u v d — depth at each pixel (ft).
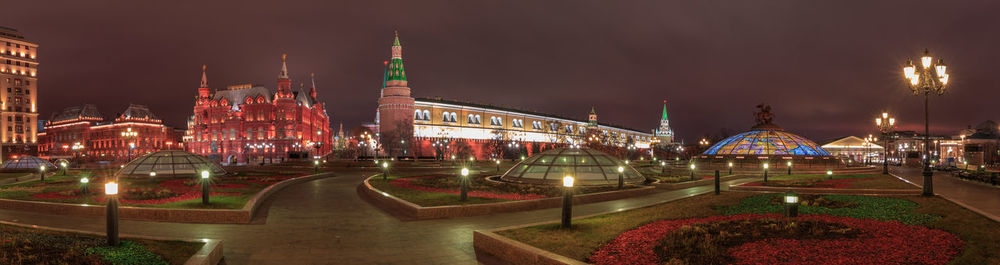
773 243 35.47
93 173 142.82
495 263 36.73
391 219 56.54
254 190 84.02
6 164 164.86
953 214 47.75
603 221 46.47
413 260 37.83
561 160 98.48
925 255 31.76
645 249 34.73
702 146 506.89
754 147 189.67
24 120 379.96
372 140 472.44
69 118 510.99
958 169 181.16
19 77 379.14
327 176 138.62
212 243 36.81
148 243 35.73
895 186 82.48
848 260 30.73
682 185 100.73
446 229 50.16
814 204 57.41
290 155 297.94
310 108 463.01
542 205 65.16
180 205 59.98
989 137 391.04
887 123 136.67
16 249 30.96
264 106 412.98
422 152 444.14
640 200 76.07
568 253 34.09
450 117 483.51
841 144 377.71
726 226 42.39
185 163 119.85
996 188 84.07
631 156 563.89
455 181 97.91
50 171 159.12
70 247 32.68
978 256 31.45
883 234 38.17
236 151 409.69
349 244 43.34
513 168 104.78
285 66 422.00
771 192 80.79
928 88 66.80
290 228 50.83
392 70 423.23
